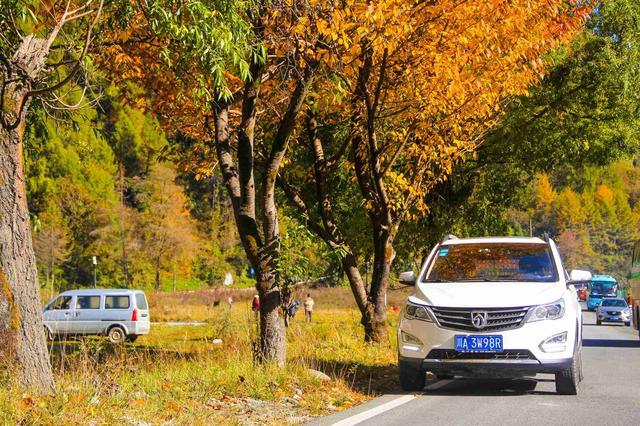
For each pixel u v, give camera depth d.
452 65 22.25
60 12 17.48
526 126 40.06
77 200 144.25
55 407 12.27
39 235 132.12
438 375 18.30
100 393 13.80
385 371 21.20
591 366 25.20
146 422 12.59
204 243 167.62
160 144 181.12
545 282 17.47
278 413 14.53
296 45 19.66
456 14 21.33
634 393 17.31
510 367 16.16
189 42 15.82
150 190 144.25
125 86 22.28
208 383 16.53
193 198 189.38
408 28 20.05
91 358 16.53
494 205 44.91
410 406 15.23
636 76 38.88
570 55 39.12
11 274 13.53
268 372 17.62
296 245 19.23
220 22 15.45
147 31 19.52
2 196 13.60
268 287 19.14
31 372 13.49
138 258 141.50
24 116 13.91
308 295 64.94
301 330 31.30
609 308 76.56
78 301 53.41
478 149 40.84
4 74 13.98
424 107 25.53
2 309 13.47
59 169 146.75
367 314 29.83
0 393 12.45
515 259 18.30
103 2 15.15
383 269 29.94
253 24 19.27
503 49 23.34
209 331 48.75
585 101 39.94
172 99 22.08
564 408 14.97
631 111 39.94
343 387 17.55
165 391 15.27
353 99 27.50
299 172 35.88
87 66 16.97
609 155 41.94
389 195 30.25
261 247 19.33
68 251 138.38
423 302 16.94
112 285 144.88
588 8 24.31
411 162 31.58
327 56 19.14
